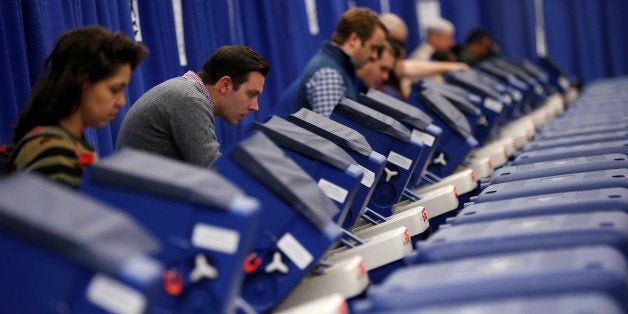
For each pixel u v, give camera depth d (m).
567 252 3.86
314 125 6.10
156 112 5.91
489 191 6.26
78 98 4.34
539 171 6.79
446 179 7.68
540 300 3.33
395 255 5.24
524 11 22.19
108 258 3.05
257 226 3.84
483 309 3.31
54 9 6.98
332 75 7.88
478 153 9.67
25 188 3.34
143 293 3.01
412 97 8.34
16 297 3.16
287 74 12.56
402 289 3.64
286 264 4.50
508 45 22.09
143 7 8.74
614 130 9.30
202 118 5.91
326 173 5.21
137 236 3.23
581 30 22.58
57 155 4.20
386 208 6.77
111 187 3.78
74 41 4.33
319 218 4.46
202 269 3.71
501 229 4.53
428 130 7.35
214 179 3.85
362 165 5.99
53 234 3.10
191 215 3.72
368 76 8.80
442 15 21.14
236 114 6.32
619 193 5.33
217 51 6.28
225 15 10.41
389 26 11.91
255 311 4.42
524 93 14.84
